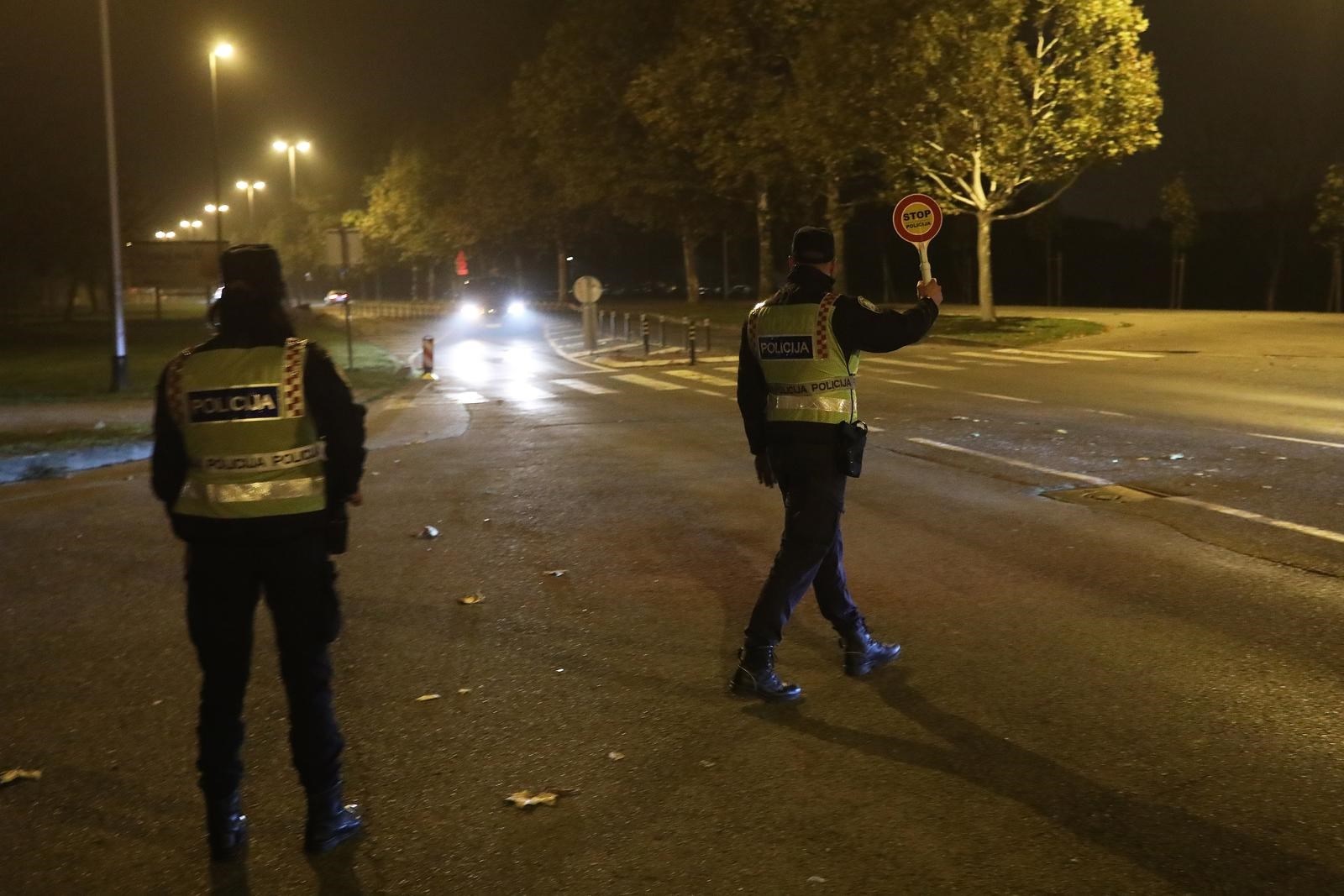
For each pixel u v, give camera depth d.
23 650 6.23
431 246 79.75
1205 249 52.59
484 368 28.16
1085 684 5.34
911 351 27.20
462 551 8.33
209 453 3.77
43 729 5.11
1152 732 4.77
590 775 4.50
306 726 3.91
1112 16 28.64
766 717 5.04
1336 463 10.75
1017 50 29.16
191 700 5.45
